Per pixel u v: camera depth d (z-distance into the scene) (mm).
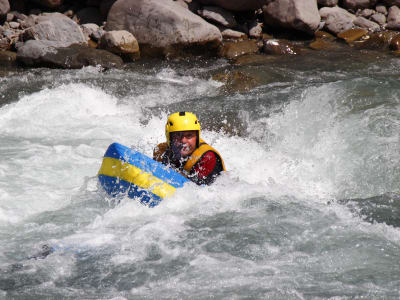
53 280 12820
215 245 14164
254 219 15586
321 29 42375
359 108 23438
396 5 44062
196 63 36781
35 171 19906
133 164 16328
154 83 31922
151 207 16141
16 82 31094
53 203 17266
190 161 17000
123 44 36406
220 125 25344
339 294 11891
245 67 33906
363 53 37469
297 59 36500
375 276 12578
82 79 31984
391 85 25609
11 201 17234
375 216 15789
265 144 23219
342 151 20672
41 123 25812
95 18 42469
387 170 19125
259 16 43750
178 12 37656
